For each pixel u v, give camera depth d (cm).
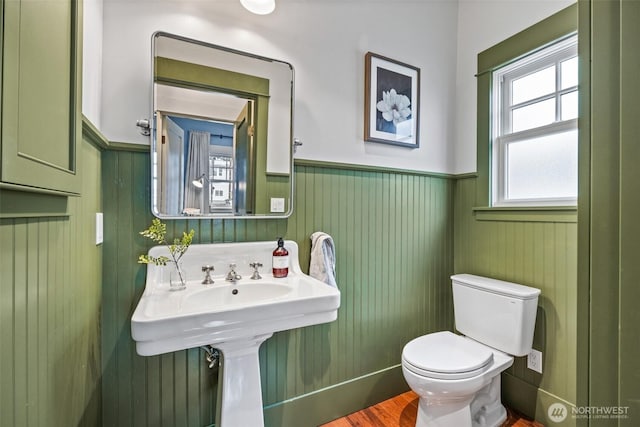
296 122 157
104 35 120
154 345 89
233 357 116
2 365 52
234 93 143
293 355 157
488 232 192
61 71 70
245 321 101
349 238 172
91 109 104
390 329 187
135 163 125
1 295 52
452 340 162
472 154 203
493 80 194
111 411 121
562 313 155
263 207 149
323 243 154
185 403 133
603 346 35
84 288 97
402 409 175
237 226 144
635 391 33
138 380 126
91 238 105
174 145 131
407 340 193
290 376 156
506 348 156
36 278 65
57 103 68
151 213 127
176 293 118
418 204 199
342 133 170
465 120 208
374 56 180
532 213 168
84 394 99
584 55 37
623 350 33
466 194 206
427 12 201
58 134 68
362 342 176
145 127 124
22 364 59
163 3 130
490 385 163
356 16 175
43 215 66
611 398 35
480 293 170
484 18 197
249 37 146
